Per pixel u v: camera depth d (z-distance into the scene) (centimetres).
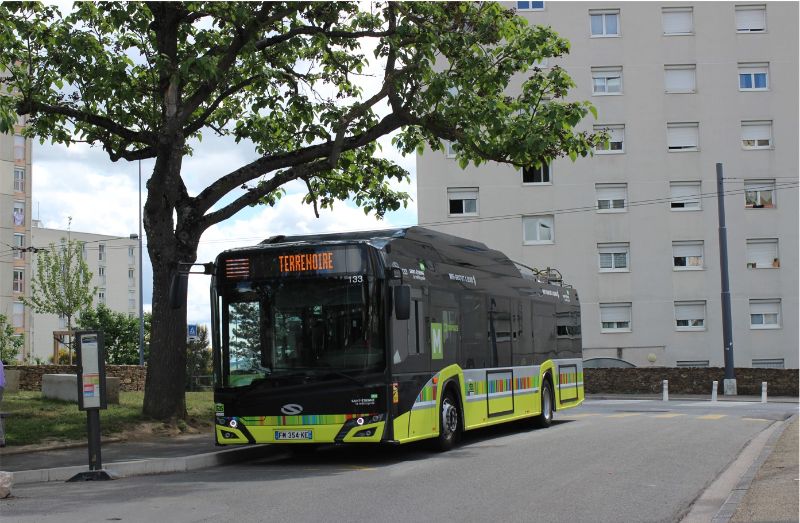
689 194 4797
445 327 1480
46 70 1633
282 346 1296
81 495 1016
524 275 1945
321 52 1903
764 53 4831
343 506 896
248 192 1798
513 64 1725
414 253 1404
